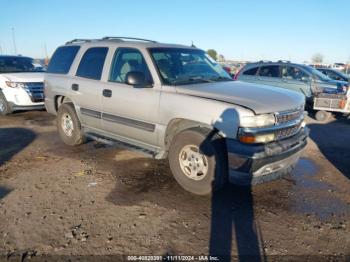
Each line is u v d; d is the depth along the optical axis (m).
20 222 3.45
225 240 3.19
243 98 3.89
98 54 5.47
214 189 3.97
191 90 4.19
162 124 4.37
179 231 3.33
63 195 4.12
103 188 4.34
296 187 4.50
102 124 5.37
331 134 8.15
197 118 3.94
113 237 3.20
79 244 3.08
